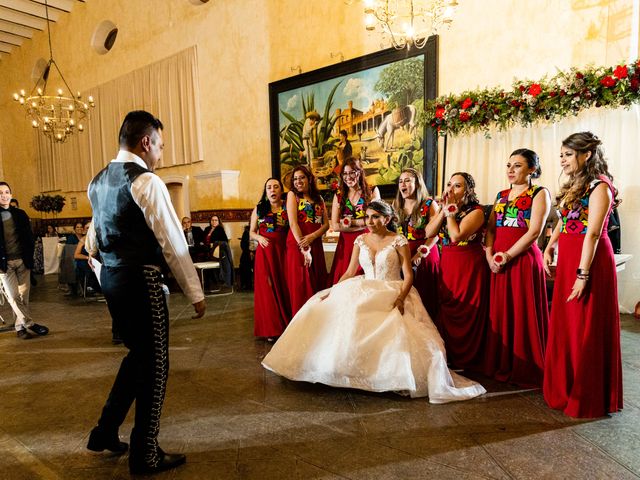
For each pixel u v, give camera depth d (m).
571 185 2.44
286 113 7.99
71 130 10.05
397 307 2.87
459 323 3.16
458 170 6.00
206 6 9.15
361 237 3.28
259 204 4.25
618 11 4.87
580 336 2.38
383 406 2.61
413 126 6.47
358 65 6.98
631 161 4.86
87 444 2.19
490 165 5.77
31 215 14.71
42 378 3.31
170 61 9.93
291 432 2.31
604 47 5.02
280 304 4.12
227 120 9.03
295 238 3.94
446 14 4.89
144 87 10.61
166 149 10.28
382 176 6.89
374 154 6.95
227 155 9.12
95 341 4.38
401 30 6.46
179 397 2.84
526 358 2.85
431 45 6.21
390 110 6.71
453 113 5.28
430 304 3.50
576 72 4.47
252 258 7.36
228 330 4.62
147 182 1.81
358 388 2.71
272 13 8.12
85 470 2.01
